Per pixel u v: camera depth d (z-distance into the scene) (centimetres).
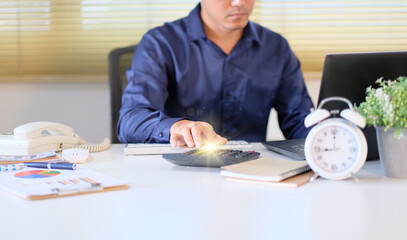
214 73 206
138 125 163
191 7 295
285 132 218
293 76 214
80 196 95
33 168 114
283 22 296
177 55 204
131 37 297
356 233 75
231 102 209
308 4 294
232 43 207
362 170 119
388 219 81
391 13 294
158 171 117
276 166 112
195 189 100
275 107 219
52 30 296
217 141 138
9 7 294
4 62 298
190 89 206
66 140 145
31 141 133
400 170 109
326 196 95
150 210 86
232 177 107
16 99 299
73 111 301
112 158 135
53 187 96
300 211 86
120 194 96
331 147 107
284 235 74
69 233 75
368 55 127
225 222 80
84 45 297
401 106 105
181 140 146
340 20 295
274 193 97
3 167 111
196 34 204
